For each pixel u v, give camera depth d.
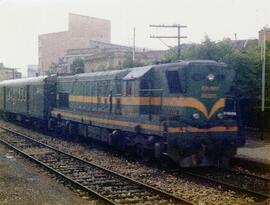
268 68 22.28
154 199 10.99
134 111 16.84
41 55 73.62
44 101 27.45
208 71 14.78
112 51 50.84
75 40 67.69
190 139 14.31
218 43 25.28
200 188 12.11
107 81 19.62
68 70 58.91
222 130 14.75
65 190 11.96
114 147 20.06
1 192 11.45
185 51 28.66
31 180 13.11
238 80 22.53
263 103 21.27
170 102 15.21
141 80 16.36
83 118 21.80
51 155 18.22
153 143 15.54
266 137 22.23
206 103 14.73
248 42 40.12
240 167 15.84
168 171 14.61
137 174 14.14
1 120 40.34
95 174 14.14
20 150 18.81
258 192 11.59
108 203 10.51
